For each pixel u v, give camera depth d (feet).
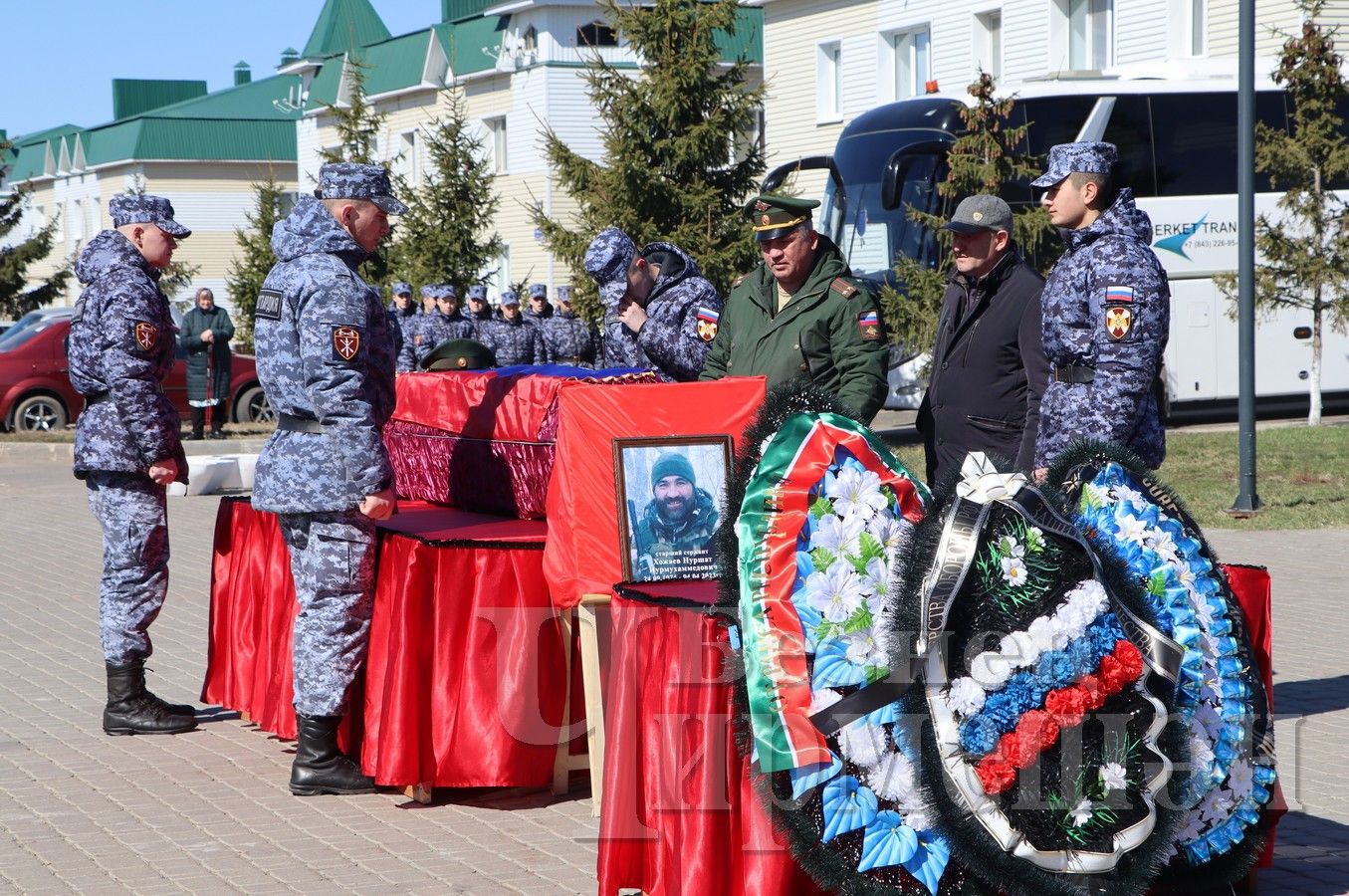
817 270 18.16
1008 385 17.35
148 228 21.16
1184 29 73.61
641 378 18.58
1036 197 51.62
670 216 56.18
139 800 18.08
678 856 13.38
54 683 24.34
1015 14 81.41
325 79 158.10
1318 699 21.94
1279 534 36.91
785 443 13.00
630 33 56.03
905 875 12.22
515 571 17.22
